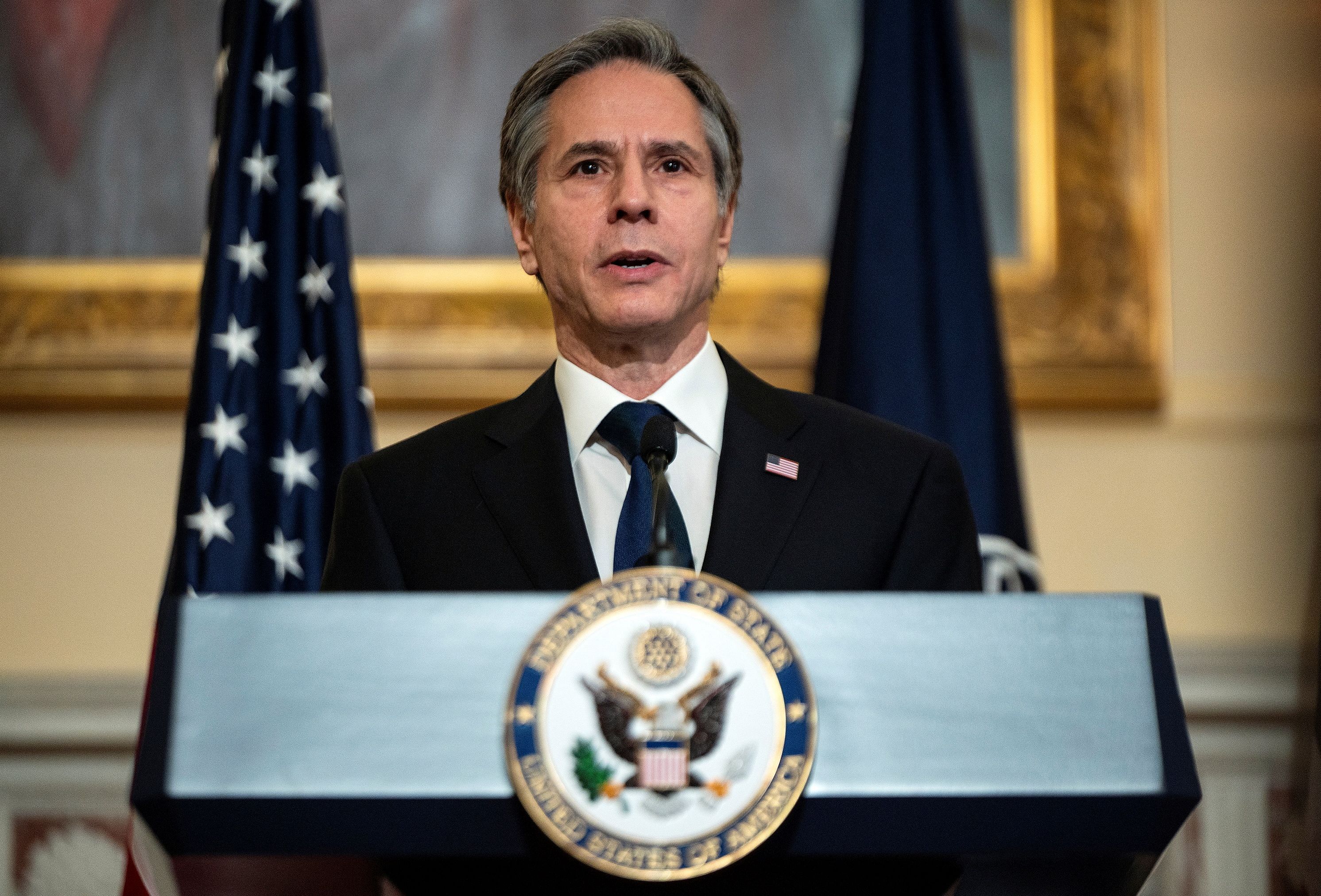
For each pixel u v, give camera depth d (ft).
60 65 29.71
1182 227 30.07
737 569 10.23
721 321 29.09
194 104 29.76
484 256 29.55
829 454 11.09
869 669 7.05
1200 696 27.07
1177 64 30.66
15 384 28.43
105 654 28.04
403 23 30.35
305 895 8.04
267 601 7.13
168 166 29.53
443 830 6.84
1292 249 29.91
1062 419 29.30
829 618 7.13
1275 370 29.53
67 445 28.76
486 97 30.19
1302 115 30.30
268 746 6.90
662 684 6.84
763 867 7.49
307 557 19.38
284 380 19.99
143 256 29.19
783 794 6.70
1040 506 28.96
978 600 7.18
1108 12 30.30
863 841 6.88
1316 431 29.12
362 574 11.09
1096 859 7.59
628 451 11.11
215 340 19.71
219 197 20.31
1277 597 28.55
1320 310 29.58
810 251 29.60
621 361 11.60
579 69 12.03
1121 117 29.99
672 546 8.62
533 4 30.55
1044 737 6.98
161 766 6.86
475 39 30.37
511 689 6.88
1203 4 30.86
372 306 29.04
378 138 29.91
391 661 7.02
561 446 11.22
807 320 29.12
